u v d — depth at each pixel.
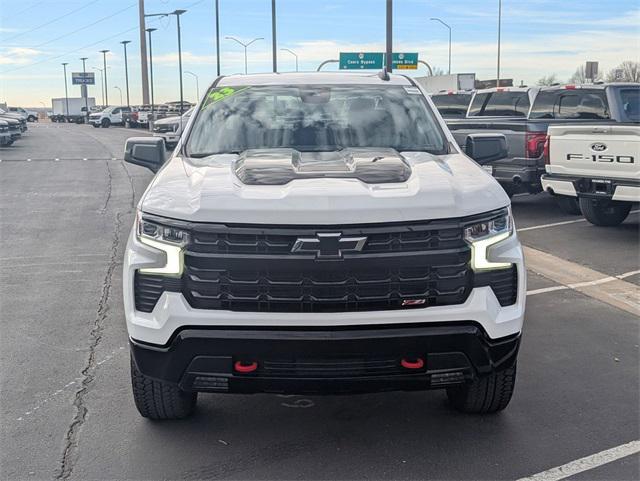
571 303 6.94
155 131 32.81
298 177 3.74
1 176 18.41
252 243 3.42
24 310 6.73
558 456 3.91
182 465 3.84
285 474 3.73
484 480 3.66
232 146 4.71
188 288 3.48
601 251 9.19
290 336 3.40
